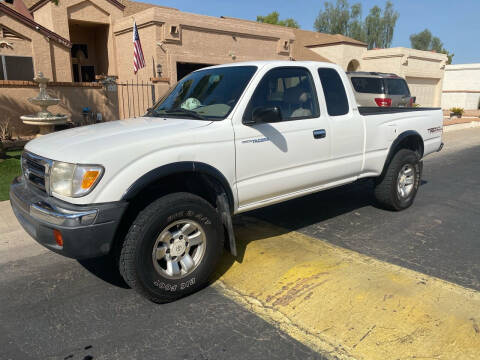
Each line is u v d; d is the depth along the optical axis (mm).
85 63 18969
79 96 12094
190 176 3480
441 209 5840
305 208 5836
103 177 2908
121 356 2678
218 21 15875
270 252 4234
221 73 4180
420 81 26484
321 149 4332
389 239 4637
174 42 14898
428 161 10211
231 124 3588
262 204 4008
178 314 3160
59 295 3475
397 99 12617
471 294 3365
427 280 3613
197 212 3316
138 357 2668
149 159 3086
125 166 2998
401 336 2811
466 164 9750
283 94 4074
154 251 3143
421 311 3105
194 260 3430
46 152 3191
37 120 9750
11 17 13305
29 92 11273
